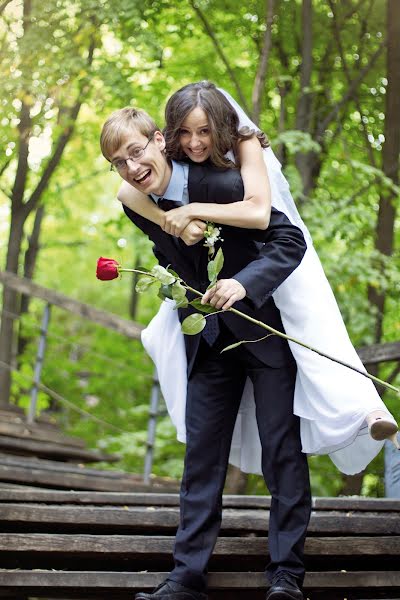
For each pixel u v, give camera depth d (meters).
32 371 10.26
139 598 2.93
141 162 2.87
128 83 8.21
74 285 14.80
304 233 3.19
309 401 2.98
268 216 2.88
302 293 3.05
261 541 3.28
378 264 7.88
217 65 9.45
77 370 10.35
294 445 3.04
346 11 8.95
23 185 9.53
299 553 2.98
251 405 3.28
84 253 14.10
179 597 2.95
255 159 2.95
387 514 3.68
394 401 8.00
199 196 2.90
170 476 9.12
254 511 3.68
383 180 7.64
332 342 3.00
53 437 7.19
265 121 9.42
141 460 9.48
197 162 2.95
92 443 9.88
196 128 2.90
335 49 9.02
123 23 8.17
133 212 3.04
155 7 8.50
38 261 13.86
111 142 2.88
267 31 7.77
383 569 3.52
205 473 3.09
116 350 10.30
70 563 3.41
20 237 9.57
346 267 7.52
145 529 3.49
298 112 8.41
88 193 13.35
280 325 3.08
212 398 3.12
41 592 3.29
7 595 3.28
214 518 3.07
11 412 8.15
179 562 3.00
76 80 8.33
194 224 2.82
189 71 9.49
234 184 2.89
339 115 9.00
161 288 2.62
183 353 3.23
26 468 5.96
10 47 8.25
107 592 3.26
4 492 3.70
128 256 14.05
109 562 3.43
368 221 8.07
